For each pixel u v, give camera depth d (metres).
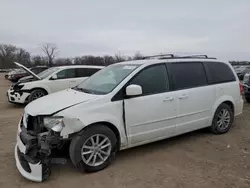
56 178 3.29
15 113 7.67
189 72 4.59
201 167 3.61
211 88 4.80
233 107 5.30
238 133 5.24
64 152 3.64
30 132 3.31
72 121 3.19
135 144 3.88
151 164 3.71
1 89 16.91
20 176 3.35
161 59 4.36
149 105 3.91
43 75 9.45
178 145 4.50
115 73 4.16
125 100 3.68
